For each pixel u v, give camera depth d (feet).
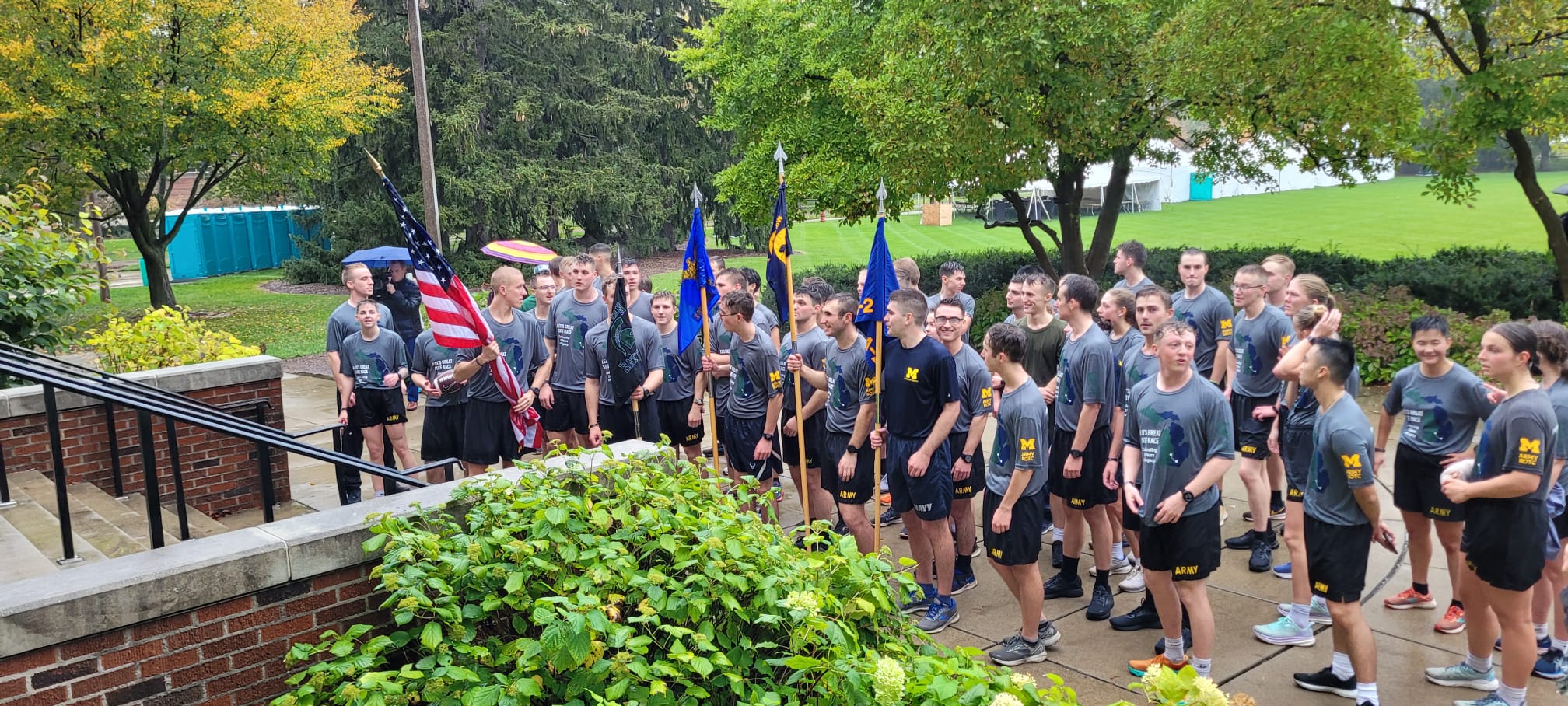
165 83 64.18
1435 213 126.82
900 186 44.57
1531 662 14.38
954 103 41.83
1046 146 44.62
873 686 11.18
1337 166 45.44
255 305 90.12
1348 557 14.99
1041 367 22.43
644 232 117.91
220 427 14.52
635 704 10.95
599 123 106.63
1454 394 17.08
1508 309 43.01
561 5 106.52
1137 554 20.74
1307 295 18.12
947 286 25.79
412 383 27.14
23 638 11.35
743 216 61.62
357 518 14.20
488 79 100.73
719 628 12.69
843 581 13.46
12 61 56.03
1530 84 36.06
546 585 12.66
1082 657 17.74
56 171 64.85
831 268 59.41
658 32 116.98
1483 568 14.49
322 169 79.92
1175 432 15.47
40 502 20.51
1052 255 96.68
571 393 26.63
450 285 19.65
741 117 59.21
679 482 15.31
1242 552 22.22
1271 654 17.44
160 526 13.52
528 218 103.71
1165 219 136.26
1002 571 17.52
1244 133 47.06
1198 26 38.50
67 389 13.25
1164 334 15.37
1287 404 18.74
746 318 22.71
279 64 66.95
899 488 19.17
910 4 42.73
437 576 13.03
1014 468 16.79
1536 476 13.83
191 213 118.01
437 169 98.17
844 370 20.90
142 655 12.34
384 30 99.96
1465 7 36.27
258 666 13.24
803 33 55.16
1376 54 36.11
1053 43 39.68
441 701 11.50
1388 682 16.28
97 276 30.58
